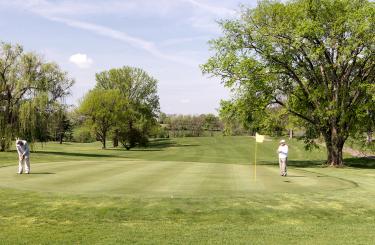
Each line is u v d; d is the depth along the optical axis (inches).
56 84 1934.1
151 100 3501.5
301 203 598.5
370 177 977.5
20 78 1814.7
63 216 502.9
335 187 748.6
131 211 526.9
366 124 1416.1
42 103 1785.2
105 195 597.6
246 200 595.5
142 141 3041.3
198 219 510.0
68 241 408.2
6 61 1833.2
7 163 1123.3
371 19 1251.2
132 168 966.4
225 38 1421.0
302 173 994.1
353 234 455.5
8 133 1797.5
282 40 1350.9
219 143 3373.5
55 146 3464.6
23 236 425.1
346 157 1859.0
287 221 517.3
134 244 401.7
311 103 1445.6
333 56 1370.6
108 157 1838.1
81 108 3004.4
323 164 1439.5
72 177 783.7
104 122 3048.7
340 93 1369.3
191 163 1175.6
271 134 1510.8
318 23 1286.9
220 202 578.2
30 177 778.8
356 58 1342.3
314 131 1546.5
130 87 3474.4
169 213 525.7
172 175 837.2
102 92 3075.8
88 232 442.6
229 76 1401.3
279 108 1494.8
